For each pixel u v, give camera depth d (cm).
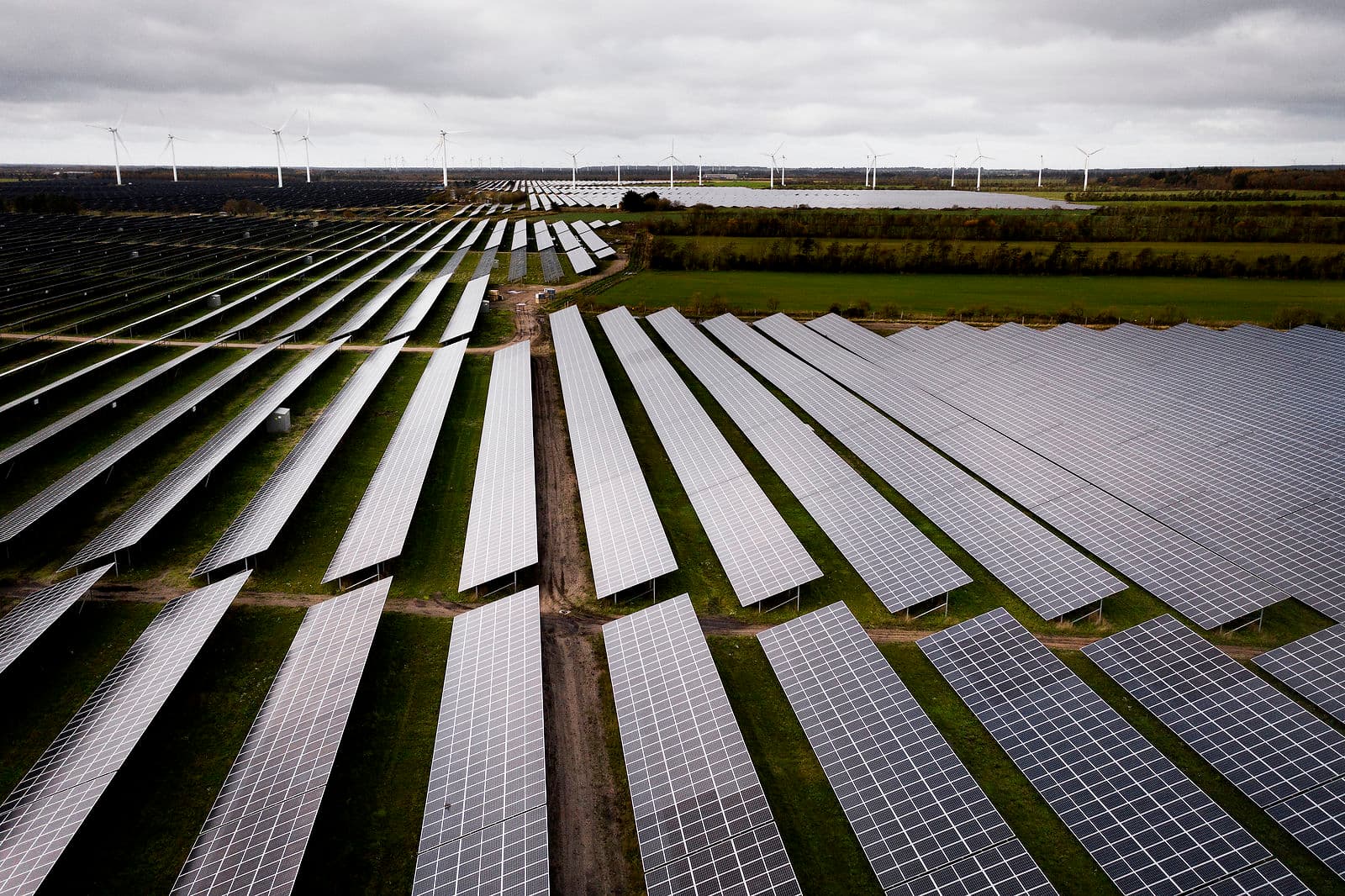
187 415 6019
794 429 5325
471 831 2411
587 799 2708
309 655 3158
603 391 6156
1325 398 5131
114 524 4238
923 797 2467
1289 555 3603
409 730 2989
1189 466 4475
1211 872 2145
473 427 5822
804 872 2422
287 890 2159
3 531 4056
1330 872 2323
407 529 4097
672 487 4900
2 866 2234
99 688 2978
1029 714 2805
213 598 3397
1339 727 2772
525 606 3359
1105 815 2380
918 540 3875
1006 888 2152
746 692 3159
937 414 5641
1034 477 4575
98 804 2645
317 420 5659
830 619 3281
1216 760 2588
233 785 2564
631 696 3009
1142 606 3644
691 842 2383
